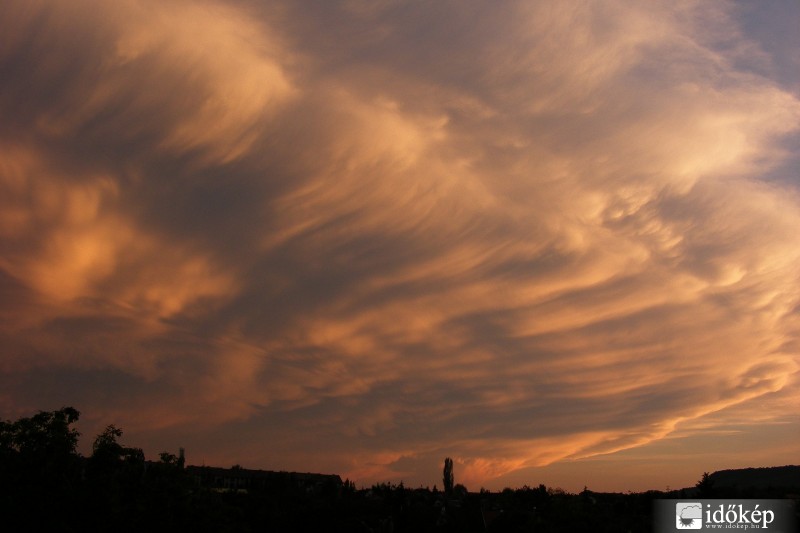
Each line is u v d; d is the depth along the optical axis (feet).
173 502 195.11
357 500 385.91
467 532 373.61
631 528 350.84
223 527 212.43
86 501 169.07
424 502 439.22
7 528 160.76
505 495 501.15
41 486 165.27
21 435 173.78
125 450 188.14
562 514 376.68
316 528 327.26
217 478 448.24
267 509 337.52
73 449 177.17
